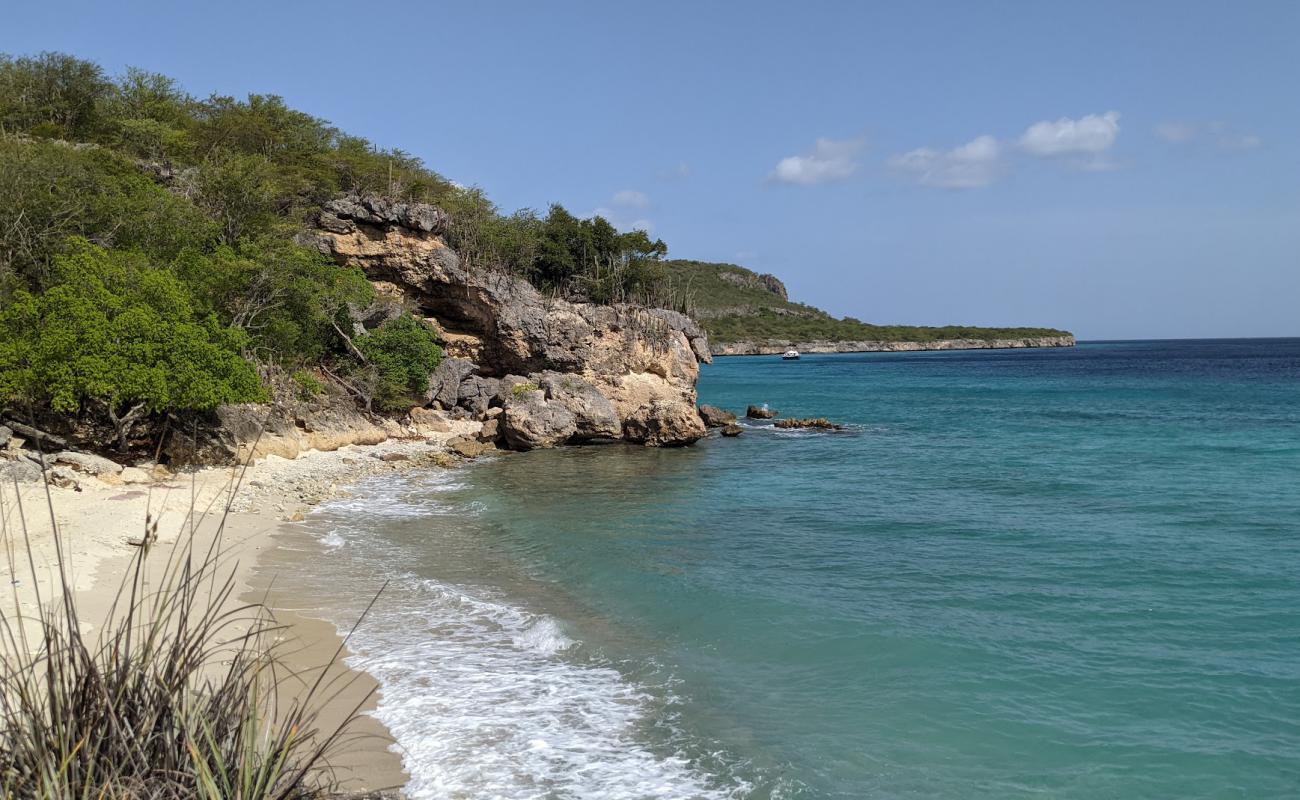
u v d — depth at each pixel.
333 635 14.38
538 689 12.43
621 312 53.50
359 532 22.84
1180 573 18.61
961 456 39.22
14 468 22.84
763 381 110.88
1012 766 10.45
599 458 39.66
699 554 20.69
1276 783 10.05
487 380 51.78
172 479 26.91
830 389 93.88
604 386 51.59
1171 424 52.50
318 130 60.16
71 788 4.83
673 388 53.34
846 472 34.72
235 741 5.67
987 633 14.95
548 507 27.02
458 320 54.50
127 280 28.34
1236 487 29.67
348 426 41.22
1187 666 13.44
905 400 77.00
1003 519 24.69
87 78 51.12
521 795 9.52
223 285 34.91
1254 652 13.99
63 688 5.09
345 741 10.51
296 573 18.30
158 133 47.06
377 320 49.34
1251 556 19.95
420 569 19.03
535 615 15.75
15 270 30.98
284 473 31.56
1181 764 10.48
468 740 10.74
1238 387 87.38
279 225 42.75
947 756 10.67
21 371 25.00
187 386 26.66
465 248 53.31
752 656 13.93
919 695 12.44
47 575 15.17
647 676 13.03
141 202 34.97
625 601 16.83
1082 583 17.97
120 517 20.55
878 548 21.27
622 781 9.90
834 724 11.51
